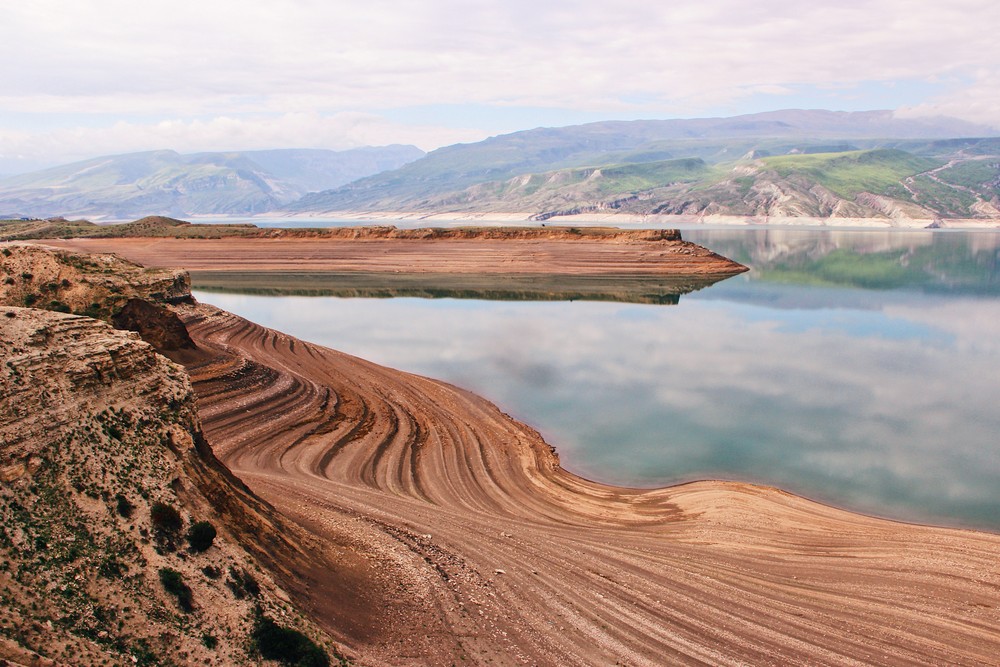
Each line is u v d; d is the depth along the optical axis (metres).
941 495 31.44
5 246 36.81
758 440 38.56
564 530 26.17
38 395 15.90
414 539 23.42
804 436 39.28
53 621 12.77
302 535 20.88
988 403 45.84
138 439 17.31
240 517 18.59
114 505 15.38
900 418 42.75
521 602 19.64
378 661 15.70
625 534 26.12
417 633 17.41
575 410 43.62
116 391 17.81
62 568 13.73
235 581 15.55
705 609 20.05
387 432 36.72
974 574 22.83
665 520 28.00
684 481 32.97
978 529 27.98
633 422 41.44
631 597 20.52
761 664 17.34
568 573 21.86
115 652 12.88
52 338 17.56
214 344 46.16
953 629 19.39
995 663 17.84
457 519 26.23
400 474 31.53
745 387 49.28
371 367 51.78
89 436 16.27
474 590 20.03
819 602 20.83
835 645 18.39
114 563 14.42
